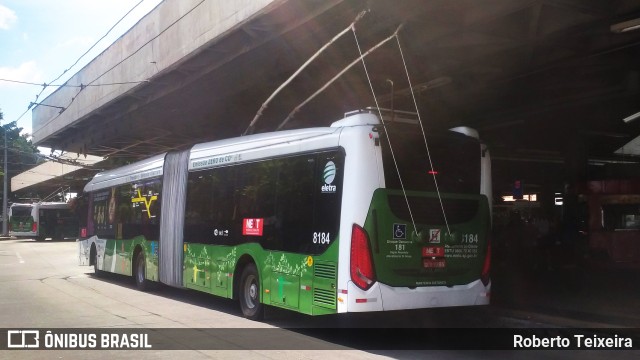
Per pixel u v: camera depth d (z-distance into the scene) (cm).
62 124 2755
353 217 792
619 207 1806
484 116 1742
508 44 1133
